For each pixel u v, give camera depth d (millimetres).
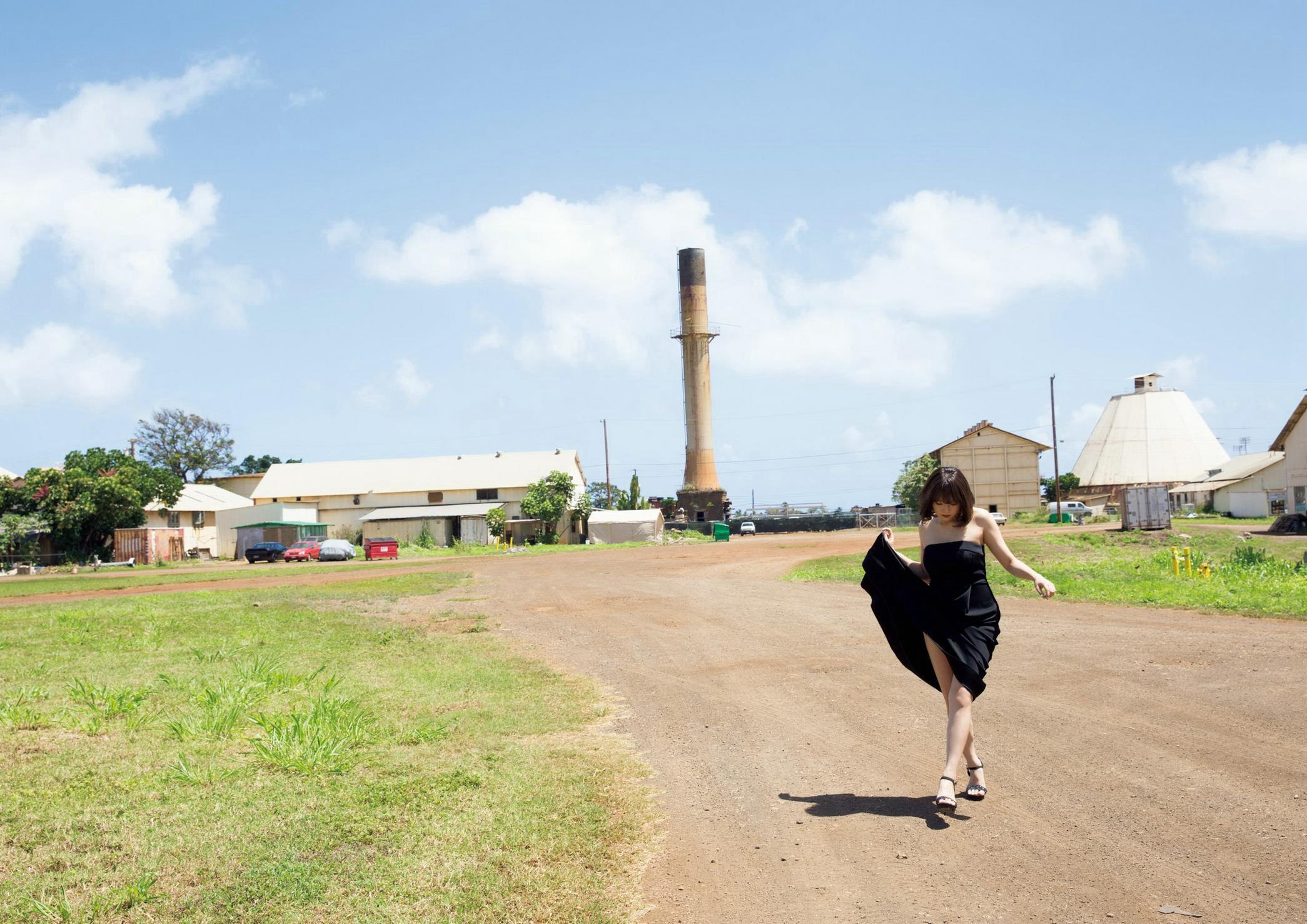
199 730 7418
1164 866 4195
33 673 10781
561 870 4430
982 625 5055
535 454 84500
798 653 11211
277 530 67938
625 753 6711
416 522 72062
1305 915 3639
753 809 5316
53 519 58719
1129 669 9055
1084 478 104375
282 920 3906
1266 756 5820
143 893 4145
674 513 103188
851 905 3943
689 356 95938
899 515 86500
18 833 4953
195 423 103250
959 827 4824
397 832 4953
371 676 10453
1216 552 33906
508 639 13992
